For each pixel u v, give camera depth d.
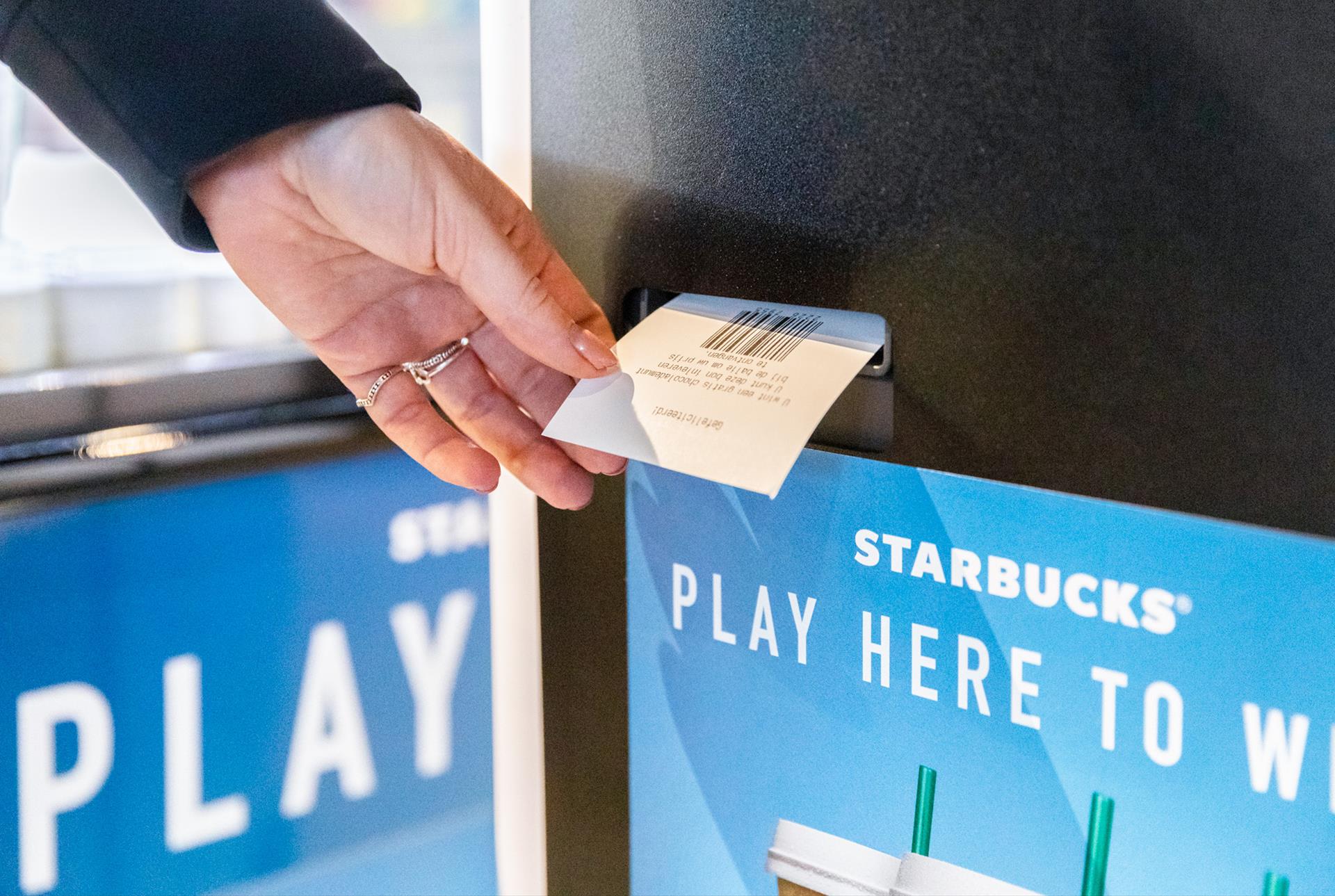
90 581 0.98
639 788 0.70
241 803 1.09
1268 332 0.43
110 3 0.57
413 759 1.20
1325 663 0.43
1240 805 0.46
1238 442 0.45
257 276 0.64
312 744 1.13
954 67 0.49
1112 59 0.45
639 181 0.63
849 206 0.54
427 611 1.20
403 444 0.67
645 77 0.61
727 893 0.66
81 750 0.99
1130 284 0.46
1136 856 0.49
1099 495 0.49
